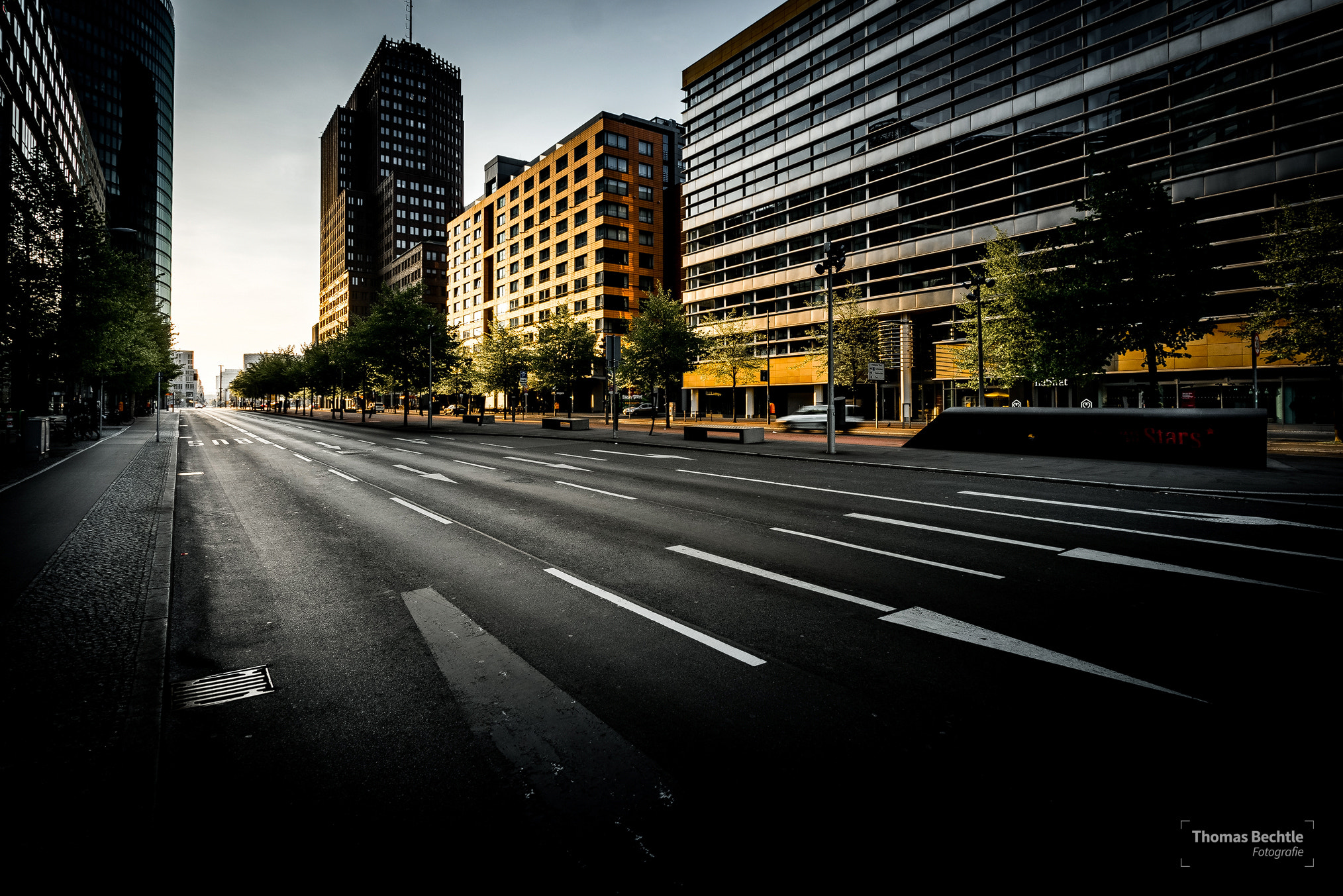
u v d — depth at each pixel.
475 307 104.62
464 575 6.60
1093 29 34.97
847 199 48.34
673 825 2.65
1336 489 11.00
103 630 4.69
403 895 2.26
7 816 2.55
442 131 160.75
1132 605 5.38
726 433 25.91
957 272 40.78
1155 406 19.39
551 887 2.31
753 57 55.88
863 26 46.66
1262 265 28.41
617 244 76.94
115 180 112.19
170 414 85.12
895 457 18.12
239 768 3.07
